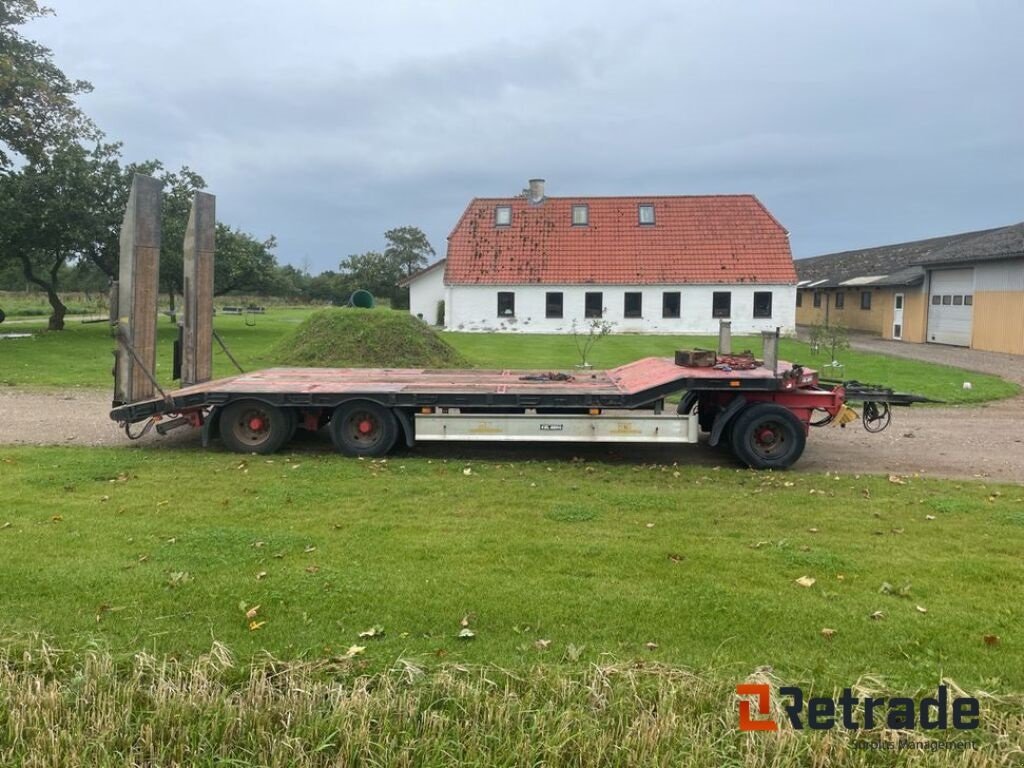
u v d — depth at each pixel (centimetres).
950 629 463
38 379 1623
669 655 429
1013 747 351
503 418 926
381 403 928
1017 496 777
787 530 650
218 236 3512
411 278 4159
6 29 2788
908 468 921
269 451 946
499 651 429
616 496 746
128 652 419
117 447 979
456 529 638
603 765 350
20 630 442
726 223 3791
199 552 569
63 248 3134
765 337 917
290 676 396
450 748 353
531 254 3744
